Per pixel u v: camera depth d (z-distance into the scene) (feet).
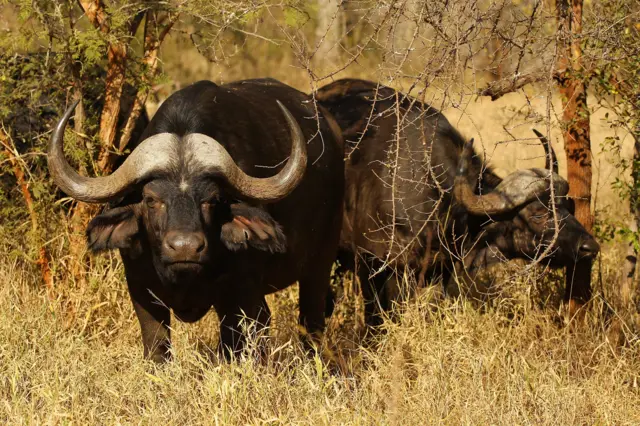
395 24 56.34
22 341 67.15
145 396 59.06
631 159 83.10
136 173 61.16
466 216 85.05
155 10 81.20
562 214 82.12
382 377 65.92
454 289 88.07
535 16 61.26
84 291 78.54
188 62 152.15
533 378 63.10
